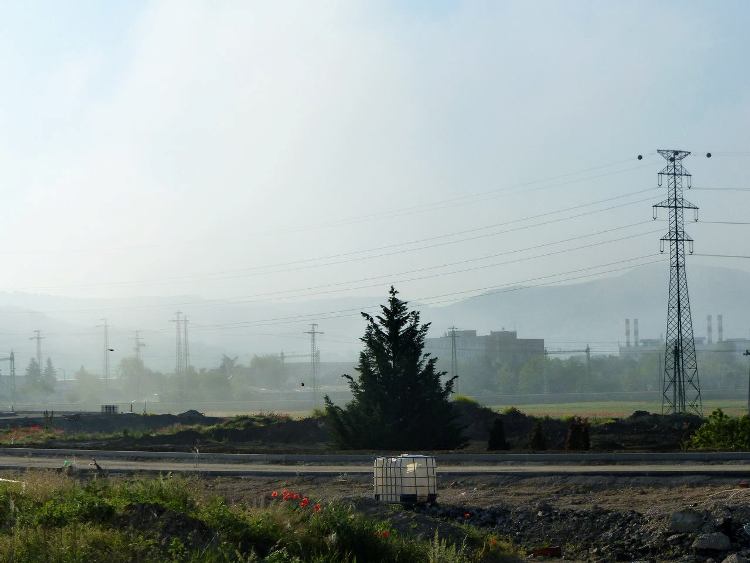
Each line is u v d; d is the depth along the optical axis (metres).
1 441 60.66
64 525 17.41
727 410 117.75
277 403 174.12
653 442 57.78
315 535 18.83
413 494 27.08
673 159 87.81
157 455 44.50
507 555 22.38
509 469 35.53
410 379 51.44
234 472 36.88
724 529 23.17
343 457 41.47
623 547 23.78
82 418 95.62
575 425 49.97
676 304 87.62
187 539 16.64
